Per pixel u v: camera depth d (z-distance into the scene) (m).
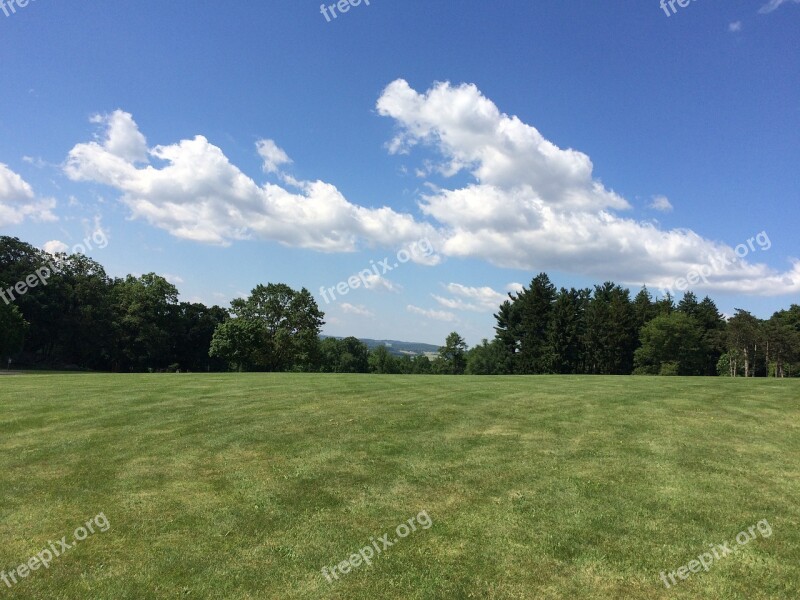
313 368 71.94
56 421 12.95
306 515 7.24
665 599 5.22
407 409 14.22
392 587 5.48
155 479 8.71
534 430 11.71
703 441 10.65
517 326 78.00
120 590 5.48
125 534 6.72
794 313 79.19
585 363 72.69
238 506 7.57
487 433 11.48
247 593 5.40
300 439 11.12
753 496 7.68
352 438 11.16
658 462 9.24
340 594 5.36
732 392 16.73
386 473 8.88
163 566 5.94
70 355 74.44
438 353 107.81
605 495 7.76
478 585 5.49
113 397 16.53
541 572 5.73
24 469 9.27
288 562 6.00
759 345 66.31
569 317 70.44
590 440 10.80
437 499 7.73
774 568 5.75
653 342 67.19
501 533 6.62
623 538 6.44
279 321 68.75
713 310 82.00
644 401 15.09
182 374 28.27
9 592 5.46
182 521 7.09
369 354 122.31
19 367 70.81
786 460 9.36
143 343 73.88
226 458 9.84
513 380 21.91
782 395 16.02
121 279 81.31
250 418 13.20
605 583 5.51
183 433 11.71
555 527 6.75
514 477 8.57
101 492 8.16
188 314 85.75
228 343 61.53
